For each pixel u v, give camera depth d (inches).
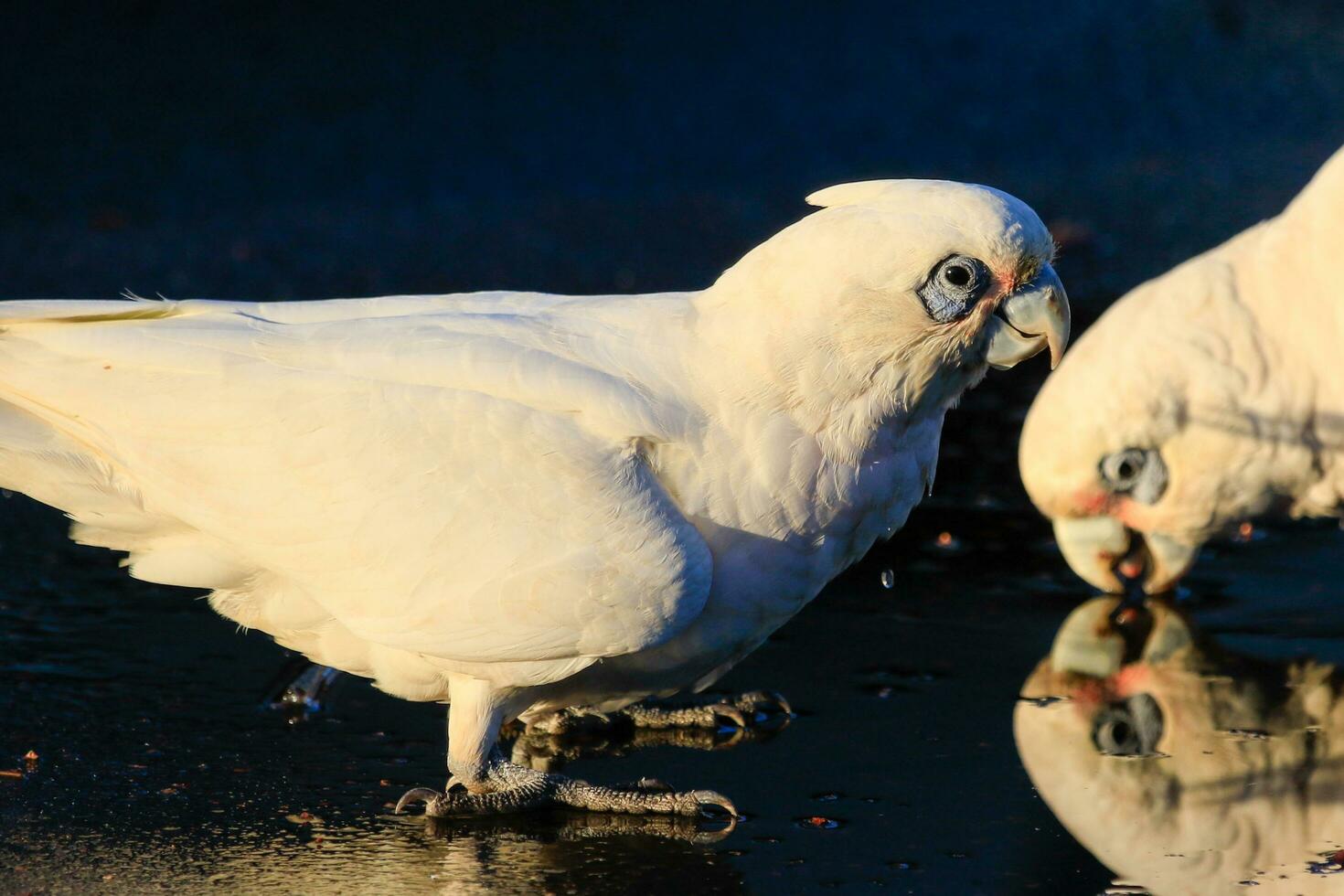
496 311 310.5
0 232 749.3
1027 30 1142.3
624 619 279.1
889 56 1080.8
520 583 277.7
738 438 287.1
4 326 295.0
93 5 943.7
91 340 290.7
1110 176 991.6
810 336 285.0
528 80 972.6
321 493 283.1
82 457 297.1
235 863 265.4
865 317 283.1
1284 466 391.5
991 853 269.0
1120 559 406.3
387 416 283.1
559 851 272.2
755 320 288.8
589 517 277.7
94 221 770.2
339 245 765.3
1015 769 304.0
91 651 361.1
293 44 957.2
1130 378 386.6
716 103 991.6
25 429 296.5
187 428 287.0
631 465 281.9
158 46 929.5
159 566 305.1
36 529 456.4
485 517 279.7
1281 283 387.2
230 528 288.2
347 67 946.7
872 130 1004.6
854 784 298.5
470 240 791.1
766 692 337.4
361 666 305.4
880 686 349.7
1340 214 382.9
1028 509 483.8
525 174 895.7
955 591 412.8
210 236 766.5
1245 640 377.1
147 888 256.7
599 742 324.2
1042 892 255.1
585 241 798.5
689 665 299.0
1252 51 1181.7
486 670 287.7
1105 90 1106.7
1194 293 392.8
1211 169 1002.1
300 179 847.7
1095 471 394.6
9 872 260.5
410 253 759.7
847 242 281.9
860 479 292.8
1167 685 349.4
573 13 1036.5
